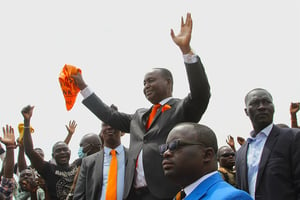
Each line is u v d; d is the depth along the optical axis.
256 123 5.50
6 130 7.60
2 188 7.18
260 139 5.46
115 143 6.57
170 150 3.39
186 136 3.37
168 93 5.73
